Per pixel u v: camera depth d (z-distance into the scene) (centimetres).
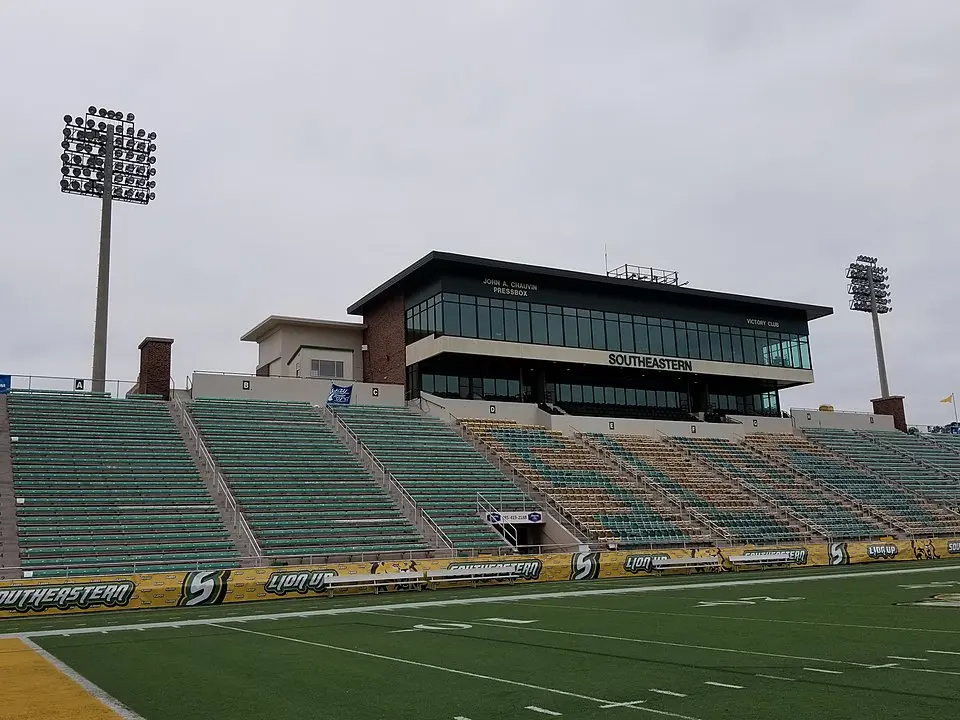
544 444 4166
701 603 1973
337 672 1116
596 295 4622
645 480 3966
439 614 1833
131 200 4312
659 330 4794
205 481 3005
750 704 857
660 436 4709
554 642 1361
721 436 4962
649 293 4797
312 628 1620
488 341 4191
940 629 1430
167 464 3041
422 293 4294
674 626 1542
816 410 5650
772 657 1164
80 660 1261
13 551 2328
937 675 1003
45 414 3228
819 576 2752
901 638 1332
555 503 3494
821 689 929
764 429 5256
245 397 3891
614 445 4378
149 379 3672
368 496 3194
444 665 1155
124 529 2569
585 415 4747
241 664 1198
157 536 2561
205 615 1911
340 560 2723
